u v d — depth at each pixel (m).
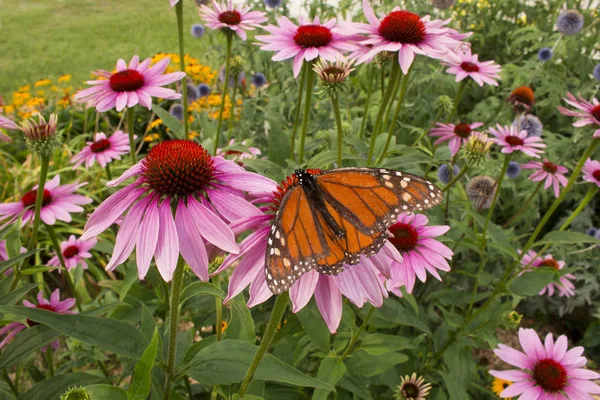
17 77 1.28
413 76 0.58
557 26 0.75
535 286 0.40
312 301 0.36
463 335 0.42
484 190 0.54
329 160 0.38
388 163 0.41
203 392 0.42
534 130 0.62
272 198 0.24
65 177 0.75
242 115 0.67
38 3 1.96
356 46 0.39
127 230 0.23
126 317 0.41
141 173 0.24
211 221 0.22
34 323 0.35
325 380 0.33
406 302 0.43
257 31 0.72
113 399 0.23
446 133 0.48
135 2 1.96
